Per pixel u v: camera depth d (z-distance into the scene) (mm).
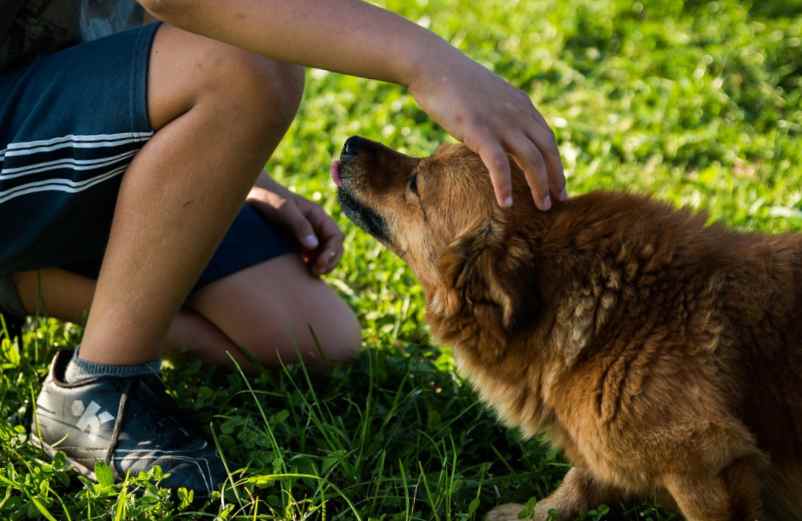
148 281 1451
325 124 2391
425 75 1289
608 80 2658
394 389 1705
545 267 1420
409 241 1548
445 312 1482
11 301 1658
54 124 1416
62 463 1482
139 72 1406
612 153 2316
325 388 1699
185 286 1471
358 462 1514
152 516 1417
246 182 1444
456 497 1501
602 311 1392
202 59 1395
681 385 1352
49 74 1433
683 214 1457
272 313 1678
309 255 1763
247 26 1301
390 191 1564
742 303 1376
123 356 1479
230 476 1440
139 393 1490
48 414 1507
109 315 1465
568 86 2623
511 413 1494
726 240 1431
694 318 1369
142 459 1473
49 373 1532
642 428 1363
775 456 1388
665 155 2307
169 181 1420
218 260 1667
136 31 1435
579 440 1420
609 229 1418
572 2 3035
